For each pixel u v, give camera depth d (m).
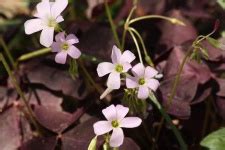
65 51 0.38
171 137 0.45
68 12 0.54
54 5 0.39
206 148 0.43
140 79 0.37
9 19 0.57
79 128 0.41
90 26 0.47
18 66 0.46
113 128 0.36
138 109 0.39
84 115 0.43
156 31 0.48
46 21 0.39
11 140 0.42
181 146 0.41
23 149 0.41
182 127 0.45
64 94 0.44
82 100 0.44
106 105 0.43
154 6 0.52
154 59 0.46
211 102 0.45
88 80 0.44
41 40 0.38
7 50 0.45
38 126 0.44
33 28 0.38
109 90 0.37
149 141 0.44
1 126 0.43
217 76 0.45
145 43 0.47
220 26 0.50
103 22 0.49
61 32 0.38
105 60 0.44
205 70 0.44
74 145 0.41
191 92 0.43
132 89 0.38
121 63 0.37
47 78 0.45
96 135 0.38
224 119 0.43
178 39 0.47
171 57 0.46
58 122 0.42
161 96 0.43
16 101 0.44
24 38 0.54
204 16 0.51
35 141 0.41
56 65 0.45
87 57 0.45
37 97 0.44
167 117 0.41
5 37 0.49
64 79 0.44
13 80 0.42
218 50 0.45
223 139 0.40
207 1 0.53
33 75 0.45
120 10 0.54
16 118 0.43
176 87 0.43
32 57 0.47
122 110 0.37
